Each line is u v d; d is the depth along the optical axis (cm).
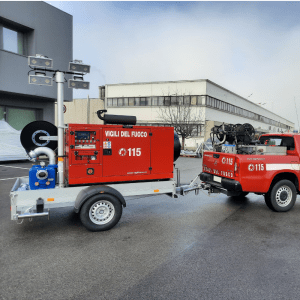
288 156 593
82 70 588
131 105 3409
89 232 459
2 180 913
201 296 276
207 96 3098
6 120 1457
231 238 437
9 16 1325
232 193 576
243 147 598
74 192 460
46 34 1517
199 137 3023
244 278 312
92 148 468
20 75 1388
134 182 517
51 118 1678
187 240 427
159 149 527
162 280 306
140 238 434
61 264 343
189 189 586
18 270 326
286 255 375
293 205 600
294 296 277
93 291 284
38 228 478
